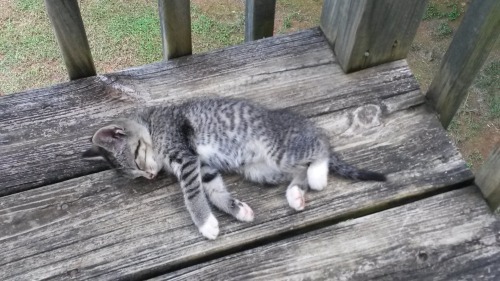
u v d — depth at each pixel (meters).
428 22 1.07
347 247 0.49
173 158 0.55
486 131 0.93
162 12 0.57
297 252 0.49
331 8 0.61
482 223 0.51
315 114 0.58
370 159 0.55
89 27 1.02
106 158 0.53
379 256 0.48
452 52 0.54
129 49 1.00
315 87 0.60
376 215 0.51
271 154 0.55
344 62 0.61
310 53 0.63
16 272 0.47
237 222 0.50
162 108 0.58
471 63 0.53
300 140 0.55
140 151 0.55
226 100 0.57
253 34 0.72
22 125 0.57
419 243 0.49
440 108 0.58
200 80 0.61
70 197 0.52
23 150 0.55
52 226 0.50
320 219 0.50
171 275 0.47
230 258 0.48
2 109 0.58
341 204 0.51
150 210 0.51
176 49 0.62
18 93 0.59
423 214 0.51
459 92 0.56
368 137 0.56
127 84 0.60
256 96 0.60
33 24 1.02
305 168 0.55
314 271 0.47
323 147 0.54
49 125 0.57
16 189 0.53
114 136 0.54
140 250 0.48
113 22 1.03
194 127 0.57
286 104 0.59
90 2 1.05
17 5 1.04
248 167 0.55
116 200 0.52
